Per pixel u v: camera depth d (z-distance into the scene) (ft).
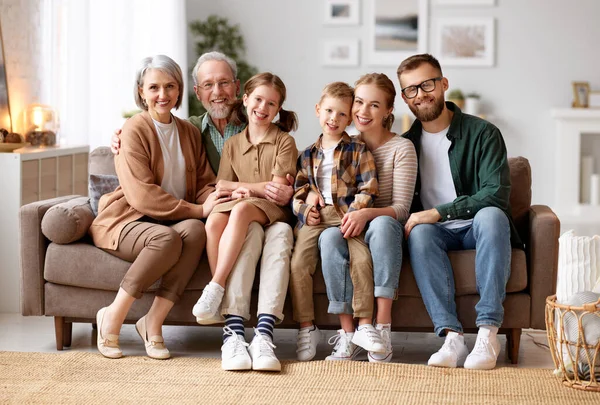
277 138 10.19
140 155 9.84
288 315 9.57
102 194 10.16
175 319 9.67
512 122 24.56
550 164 24.62
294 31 24.70
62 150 13.73
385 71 24.54
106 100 19.65
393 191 9.80
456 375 8.72
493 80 24.49
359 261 9.21
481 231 9.21
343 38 24.58
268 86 10.06
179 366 9.02
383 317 9.23
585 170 24.23
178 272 9.35
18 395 7.98
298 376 8.67
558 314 8.45
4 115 13.57
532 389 8.27
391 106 9.97
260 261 9.58
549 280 9.31
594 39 24.27
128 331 10.92
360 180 9.73
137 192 9.67
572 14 24.25
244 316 9.22
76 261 9.63
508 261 9.17
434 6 24.35
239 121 10.65
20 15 14.28
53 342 10.32
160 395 8.03
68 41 17.44
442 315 9.13
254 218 9.48
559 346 8.47
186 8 24.62
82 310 9.74
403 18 24.35
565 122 23.95
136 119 10.07
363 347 9.08
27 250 9.75
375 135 9.98
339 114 9.78
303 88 24.84
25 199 12.46
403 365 9.02
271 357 8.77
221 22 24.52
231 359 8.83
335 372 8.79
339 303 9.24
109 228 9.57
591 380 8.21
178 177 10.16
